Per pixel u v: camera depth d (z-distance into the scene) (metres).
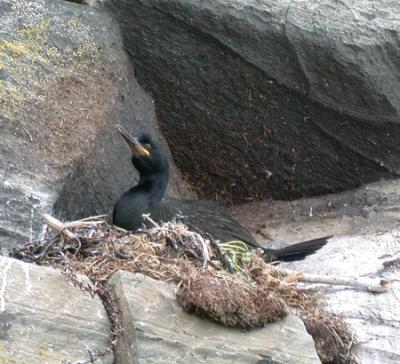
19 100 10.21
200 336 7.79
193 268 8.24
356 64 11.02
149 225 10.59
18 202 9.45
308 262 10.49
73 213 10.38
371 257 10.45
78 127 10.48
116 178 11.10
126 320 7.71
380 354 9.09
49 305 7.62
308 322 8.71
